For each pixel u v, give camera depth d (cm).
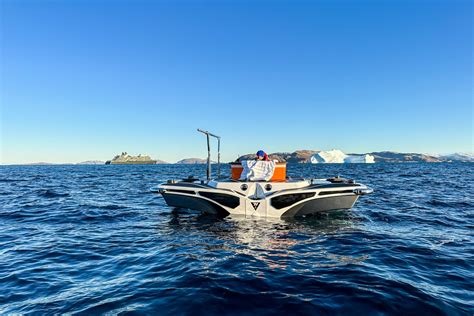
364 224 777
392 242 605
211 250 556
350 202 874
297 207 820
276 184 831
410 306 333
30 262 509
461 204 1127
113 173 4919
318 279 411
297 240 622
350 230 709
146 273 446
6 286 411
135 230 739
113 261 508
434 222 806
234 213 831
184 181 977
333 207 864
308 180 936
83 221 864
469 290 377
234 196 820
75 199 1365
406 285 388
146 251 561
